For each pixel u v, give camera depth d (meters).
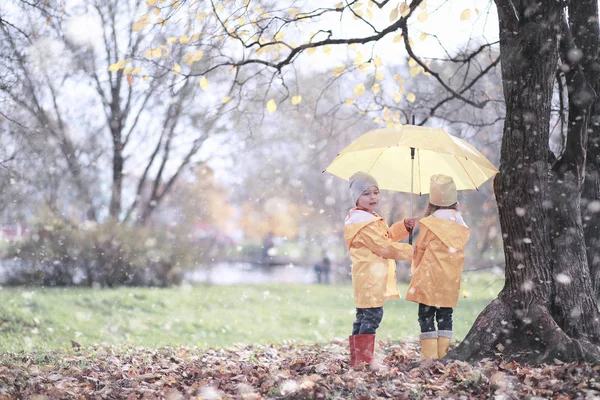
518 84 5.75
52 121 20.05
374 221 5.77
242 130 18.97
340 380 5.11
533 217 5.75
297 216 34.44
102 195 24.59
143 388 5.32
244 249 45.34
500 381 4.81
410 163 6.53
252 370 5.93
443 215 5.92
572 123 5.98
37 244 18.58
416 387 4.96
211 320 13.75
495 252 22.48
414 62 9.23
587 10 6.28
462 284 21.62
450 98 9.46
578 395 4.54
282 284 24.28
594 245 6.32
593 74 6.30
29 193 20.86
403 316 14.77
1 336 9.95
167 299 16.27
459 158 6.23
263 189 31.67
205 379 5.62
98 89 20.81
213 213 36.16
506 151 5.88
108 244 19.19
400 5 6.85
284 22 7.25
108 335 11.18
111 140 23.25
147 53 7.41
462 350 5.75
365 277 5.72
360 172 6.04
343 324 13.95
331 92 11.28
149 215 23.50
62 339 10.36
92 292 16.48
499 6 5.77
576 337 5.64
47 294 15.52
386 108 9.52
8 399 4.91
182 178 26.56
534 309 5.62
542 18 5.62
